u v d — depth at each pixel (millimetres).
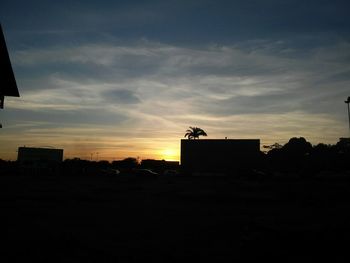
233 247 9477
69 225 12703
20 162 66812
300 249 8688
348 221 12055
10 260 7980
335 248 8578
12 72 16891
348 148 68750
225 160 63188
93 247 9359
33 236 10570
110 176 57438
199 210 17719
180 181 46000
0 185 33219
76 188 31188
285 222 12523
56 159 69750
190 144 64875
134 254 8711
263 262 8109
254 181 45750
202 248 9367
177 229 12195
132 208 18234
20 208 17266
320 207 19375
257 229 11141
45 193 25703
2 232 11086
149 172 55344
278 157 73250
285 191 27859
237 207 19250
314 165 65125
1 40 14625
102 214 15758
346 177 47312
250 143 63000
